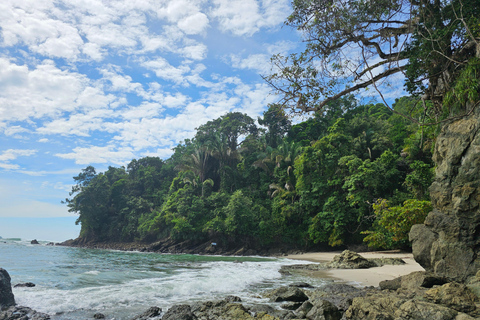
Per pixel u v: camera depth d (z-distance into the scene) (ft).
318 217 115.34
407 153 106.22
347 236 113.09
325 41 26.63
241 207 134.21
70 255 101.55
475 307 18.25
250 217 131.85
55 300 30.91
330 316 23.15
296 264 72.13
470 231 26.81
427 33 27.35
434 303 19.25
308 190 123.65
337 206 109.60
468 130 27.91
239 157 173.06
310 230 115.65
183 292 36.58
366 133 134.72
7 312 26.27
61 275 49.11
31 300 30.86
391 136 128.77
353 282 43.55
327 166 121.29
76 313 27.17
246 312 24.86
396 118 134.72
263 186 154.30
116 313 27.25
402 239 75.15
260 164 156.15
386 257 73.82
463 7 26.53
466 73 27.61
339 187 119.55
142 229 172.04
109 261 79.92
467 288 20.57
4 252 107.86
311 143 152.66
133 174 234.99
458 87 28.27
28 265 65.41
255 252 126.41
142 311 27.94
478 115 27.25
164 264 72.79
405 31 27.61
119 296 33.04
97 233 201.16
